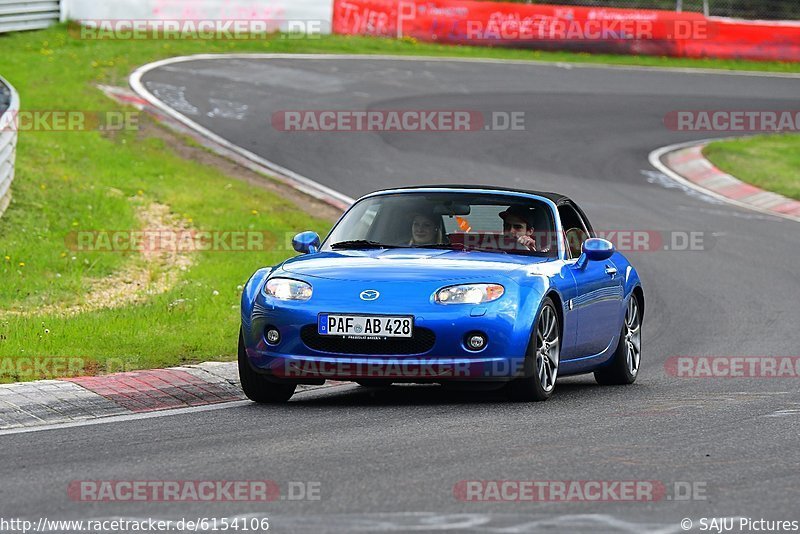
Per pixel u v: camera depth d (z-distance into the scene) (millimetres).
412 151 83125
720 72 125688
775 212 77438
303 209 66062
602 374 35125
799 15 141250
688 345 42344
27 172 61000
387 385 33125
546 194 33625
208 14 114375
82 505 18438
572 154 87375
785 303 51188
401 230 32031
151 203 61750
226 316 40594
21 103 80750
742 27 132625
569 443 23391
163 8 112750
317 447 22875
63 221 54812
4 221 52688
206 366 32062
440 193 33062
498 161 82625
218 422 25938
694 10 138000
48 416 26312
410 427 25125
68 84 88250
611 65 123812
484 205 32469
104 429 25016
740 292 53719
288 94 95000
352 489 19359
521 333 28047
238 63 104375
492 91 104375
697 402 29656
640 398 30672
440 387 32719
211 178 70375
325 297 28094
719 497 19172
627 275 35750
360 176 75500
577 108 102125
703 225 70500
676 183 83125
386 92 99062
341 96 96000
